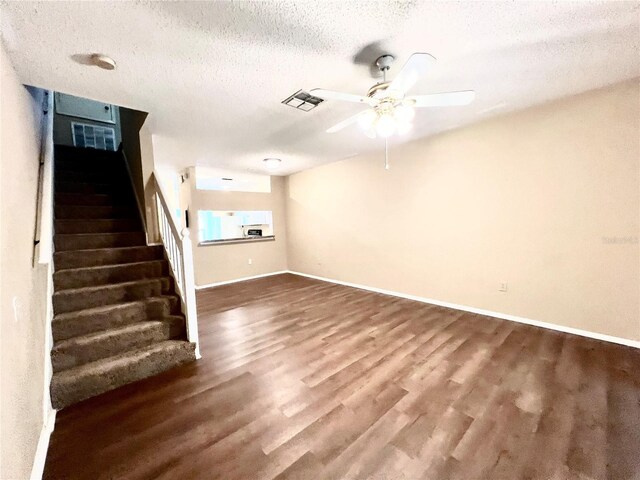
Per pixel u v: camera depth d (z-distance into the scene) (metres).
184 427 1.72
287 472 1.41
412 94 2.54
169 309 2.76
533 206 3.02
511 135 3.11
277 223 6.55
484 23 1.59
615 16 1.55
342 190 5.20
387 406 1.87
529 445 1.53
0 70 1.38
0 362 1.03
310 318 3.54
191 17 1.46
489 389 2.02
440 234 3.84
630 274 2.53
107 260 2.93
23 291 1.45
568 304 2.88
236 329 3.24
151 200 3.35
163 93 2.33
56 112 5.11
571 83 2.42
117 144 5.19
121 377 2.15
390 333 3.02
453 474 1.38
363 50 1.81
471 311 3.61
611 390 1.97
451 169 3.64
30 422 1.40
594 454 1.47
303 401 1.95
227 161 4.90
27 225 1.72
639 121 2.40
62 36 1.55
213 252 5.53
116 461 1.48
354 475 1.38
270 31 1.60
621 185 2.52
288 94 2.40
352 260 5.18
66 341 2.17
